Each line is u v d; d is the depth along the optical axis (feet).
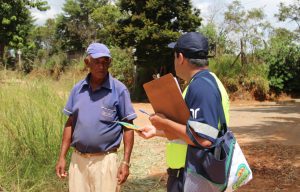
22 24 99.60
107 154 13.14
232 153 9.27
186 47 9.69
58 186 19.08
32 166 19.11
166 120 9.37
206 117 8.99
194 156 9.31
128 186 20.84
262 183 21.71
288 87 96.53
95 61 12.85
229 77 95.20
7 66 27.73
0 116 20.42
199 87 9.19
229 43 110.93
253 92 94.79
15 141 19.86
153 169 24.44
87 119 13.01
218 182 9.23
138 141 33.01
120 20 93.25
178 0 89.56
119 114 13.32
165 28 88.07
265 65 97.50
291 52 96.63
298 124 46.03
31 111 20.94
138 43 89.40
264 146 31.73
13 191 17.58
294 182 21.93
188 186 9.43
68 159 19.26
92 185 13.24
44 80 24.50
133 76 101.09
